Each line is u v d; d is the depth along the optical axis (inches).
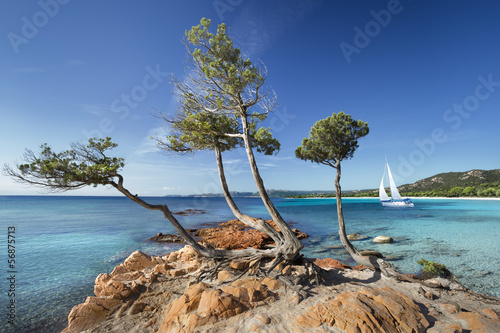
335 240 1116.5
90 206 3887.8
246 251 492.4
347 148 555.5
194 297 335.9
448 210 2516.0
